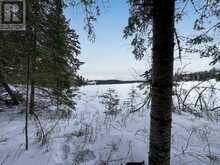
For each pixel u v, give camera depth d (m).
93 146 4.58
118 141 4.64
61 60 10.77
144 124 6.05
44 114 9.68
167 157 2.91
